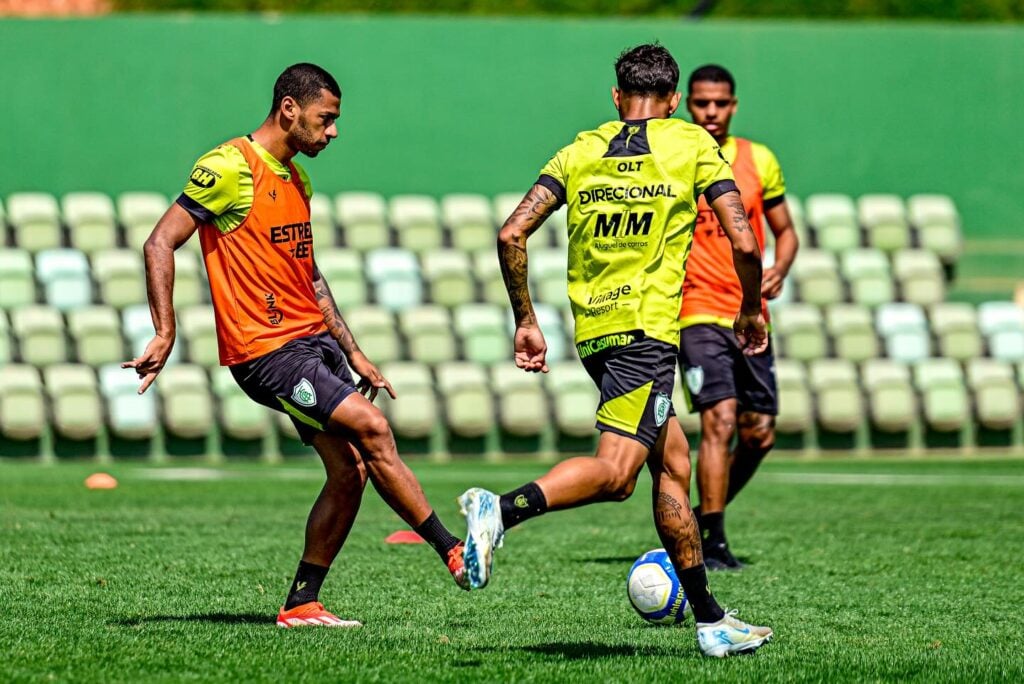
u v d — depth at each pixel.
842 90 66.00
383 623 18.64
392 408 54.62
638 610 18.56
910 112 66.31
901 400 57.78
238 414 53.91
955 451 59.16
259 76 62.97
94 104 61.91
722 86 26.20
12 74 61.31
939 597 21.69
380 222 61.06
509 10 71.31
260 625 18.16
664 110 16.73
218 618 18.81
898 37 66.12
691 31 65.25
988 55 66.62
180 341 55.84
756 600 21.30
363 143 63.81
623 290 15.91
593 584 22.62
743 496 39.88
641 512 35.50
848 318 60.19
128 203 60.50
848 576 23.92
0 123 61.25
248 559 25.14
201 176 17.28
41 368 54.41
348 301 58.38
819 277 61.31
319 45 63.38
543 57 64.69
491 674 14.89
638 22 65.12
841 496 39.94
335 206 63.53
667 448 16.23
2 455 52.75
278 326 17.62
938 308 62.06
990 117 66.75
